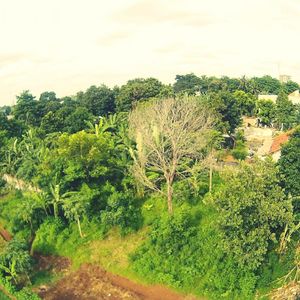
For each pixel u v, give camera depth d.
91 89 86.19
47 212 45.47
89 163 45.19
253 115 88.25
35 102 79.38
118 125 58.12
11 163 55.09
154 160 45.34
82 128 63.22
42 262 41.16
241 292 33.25
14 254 37.25
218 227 33.94
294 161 36.38
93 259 40.00
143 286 36.19
